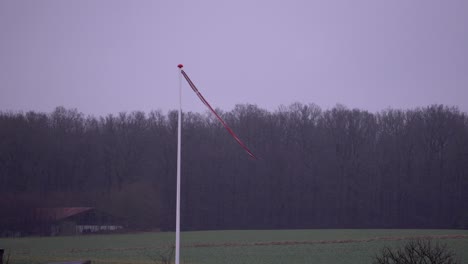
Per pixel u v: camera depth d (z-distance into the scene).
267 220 129.38
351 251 70.50
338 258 63.50
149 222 119.19
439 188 126.81
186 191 126.94
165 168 128.25
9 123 119.81
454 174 126.06
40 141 121.12
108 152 128.50
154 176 128.00
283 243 82.50
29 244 85.56
